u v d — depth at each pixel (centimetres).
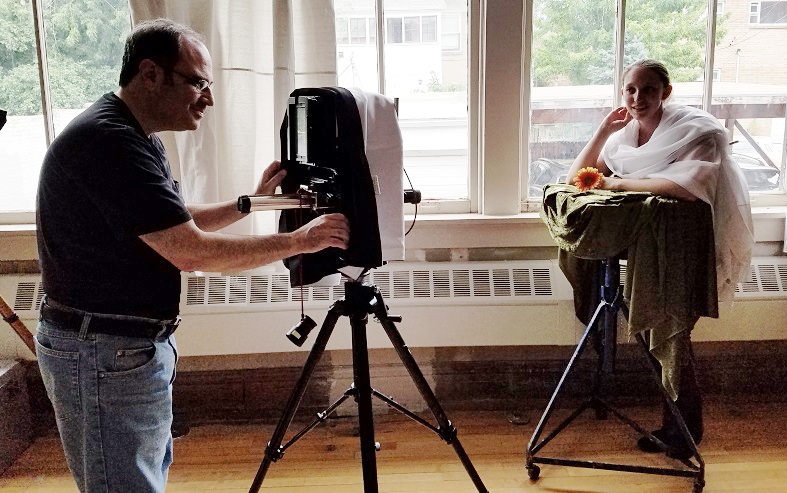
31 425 251
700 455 210
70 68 253
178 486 219
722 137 205
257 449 241
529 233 253
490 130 248
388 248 159
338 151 144
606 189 210
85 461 137
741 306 247
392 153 156
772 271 252
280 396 261
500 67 243
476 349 261
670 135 208
